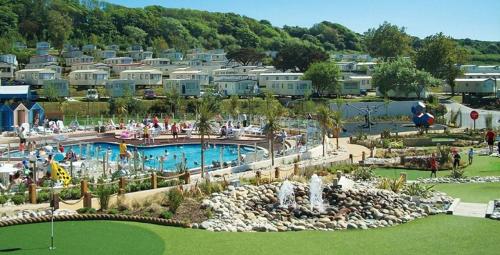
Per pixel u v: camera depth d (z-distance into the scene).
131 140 75.94
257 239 26.91
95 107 122.38
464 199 36.50
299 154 58.69
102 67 174.62
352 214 31.91
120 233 27.34
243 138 77.81
